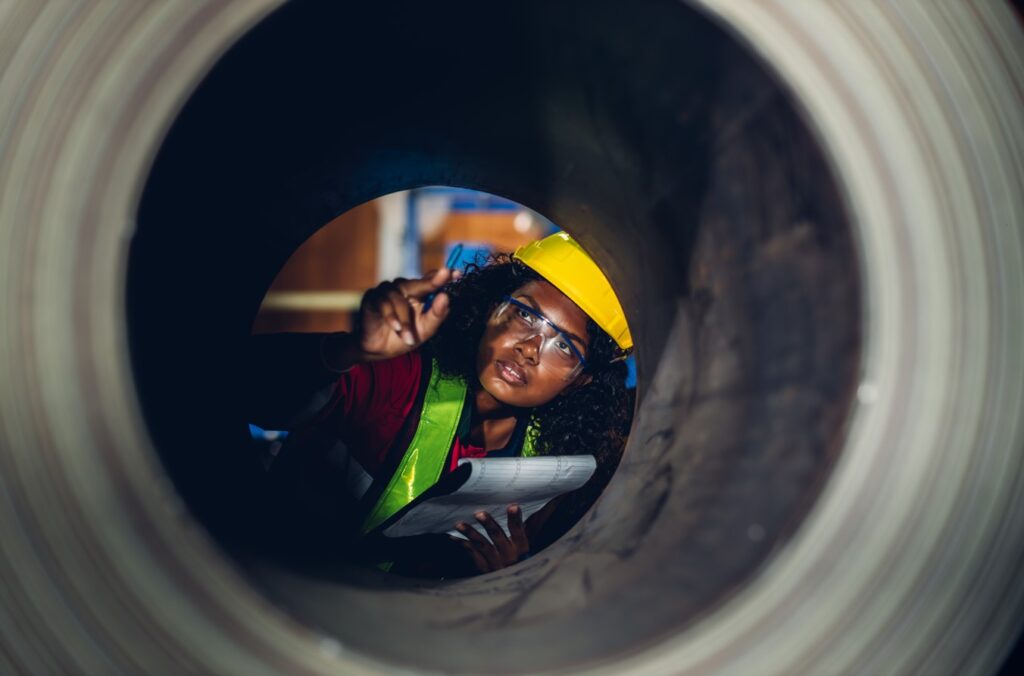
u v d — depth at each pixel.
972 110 0.50
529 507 1.46
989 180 0.50
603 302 1.46
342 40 0.67
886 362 0.47
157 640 0.45
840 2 0.49
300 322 2.93
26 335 0.44
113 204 0.44
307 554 0.74
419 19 0.67
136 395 0.44
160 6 0.46
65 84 0.46
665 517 0.63
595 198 0.97
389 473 1.39
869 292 0.47
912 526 0.49
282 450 1.39
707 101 0.57
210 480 0.74
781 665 0.48
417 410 1.42
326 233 2.94
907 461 0.48
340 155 1.00
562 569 0.69
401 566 1.35
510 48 0.71
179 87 0.45
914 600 0.50
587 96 0.72
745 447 0.56
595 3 0.55
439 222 2.97
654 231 0.82
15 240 0.45
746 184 0.57
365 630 0.49
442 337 1.48
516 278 1.51
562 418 1.56
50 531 0.45
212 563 0.45
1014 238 0.50
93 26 0.46
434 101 0.90
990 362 0.49
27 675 0.47
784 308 0.54
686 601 0.50
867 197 0.47
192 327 0.83
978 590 0.51
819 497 0.47
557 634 0.51
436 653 0.48
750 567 0.48
